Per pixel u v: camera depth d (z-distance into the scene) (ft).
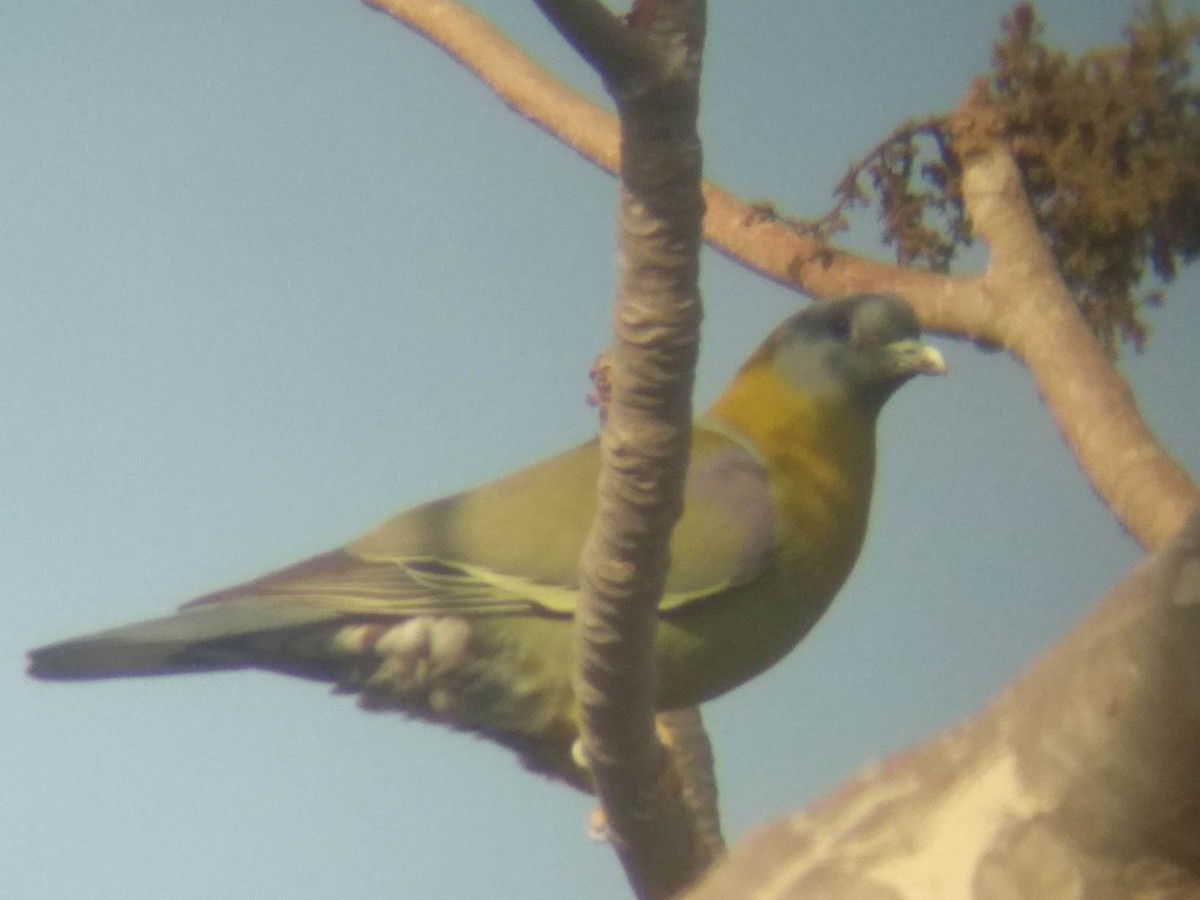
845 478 38.68
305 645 36.99
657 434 23.43
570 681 36.88
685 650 37.01
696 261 22.27
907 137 34.24
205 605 36.52
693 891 18.38
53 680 35.81
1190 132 32.78
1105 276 33.53
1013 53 33.14
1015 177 33.06
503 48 37.24
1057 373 31.89
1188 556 16.33
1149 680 16.34
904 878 17.39
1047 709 17.01
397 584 36.94
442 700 37.68
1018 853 17.04
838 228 34.83
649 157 21.18
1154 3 32.68
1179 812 16.51
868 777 18.07
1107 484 31.01
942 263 34.37
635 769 27.73
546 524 37.06
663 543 24.56
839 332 39.11
